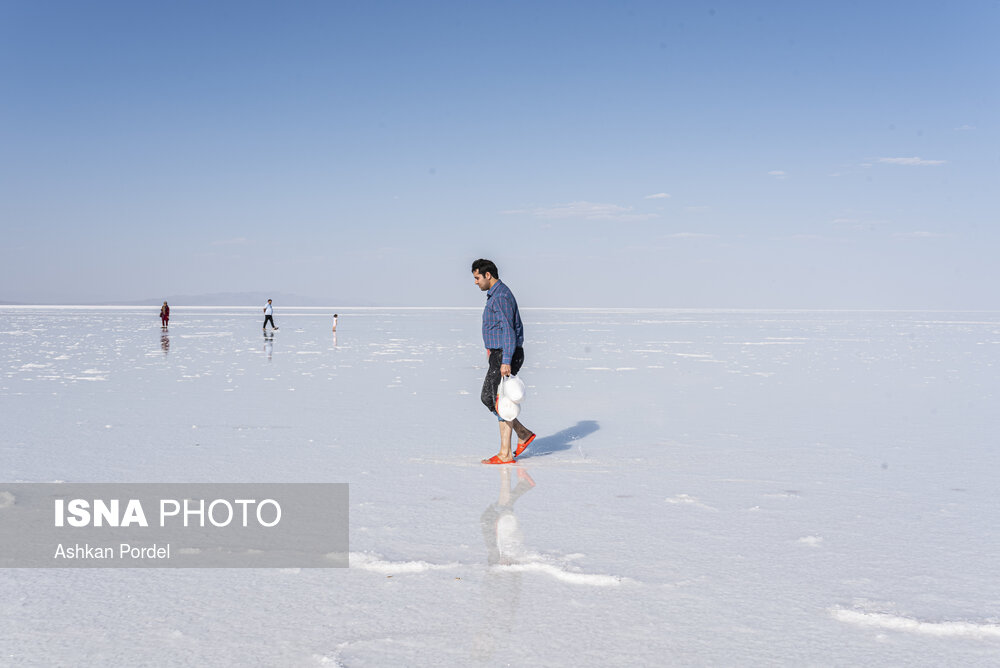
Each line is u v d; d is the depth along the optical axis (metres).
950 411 8.03
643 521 3.71
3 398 8.91
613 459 5.39
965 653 2.26
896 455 5.52
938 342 24.78
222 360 15.61
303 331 33.44
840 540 3.39
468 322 51.19
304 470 4.96
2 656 2.22
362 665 2.16
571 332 33.47
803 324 47.66
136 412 7.79
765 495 4.27
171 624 2.46
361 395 9.41
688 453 5.62
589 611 2.57
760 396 9.43
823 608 2.60
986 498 4.20
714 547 3.29
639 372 13.05
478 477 4.77
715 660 2.20
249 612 2.56
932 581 2.87
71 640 2.34
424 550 3.25
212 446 5.85
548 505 4.04
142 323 44.06
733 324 47.31
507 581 2.86
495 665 2.16
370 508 3.97
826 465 5.15
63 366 13.85
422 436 6.38
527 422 7.32
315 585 2.82
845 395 9.52
